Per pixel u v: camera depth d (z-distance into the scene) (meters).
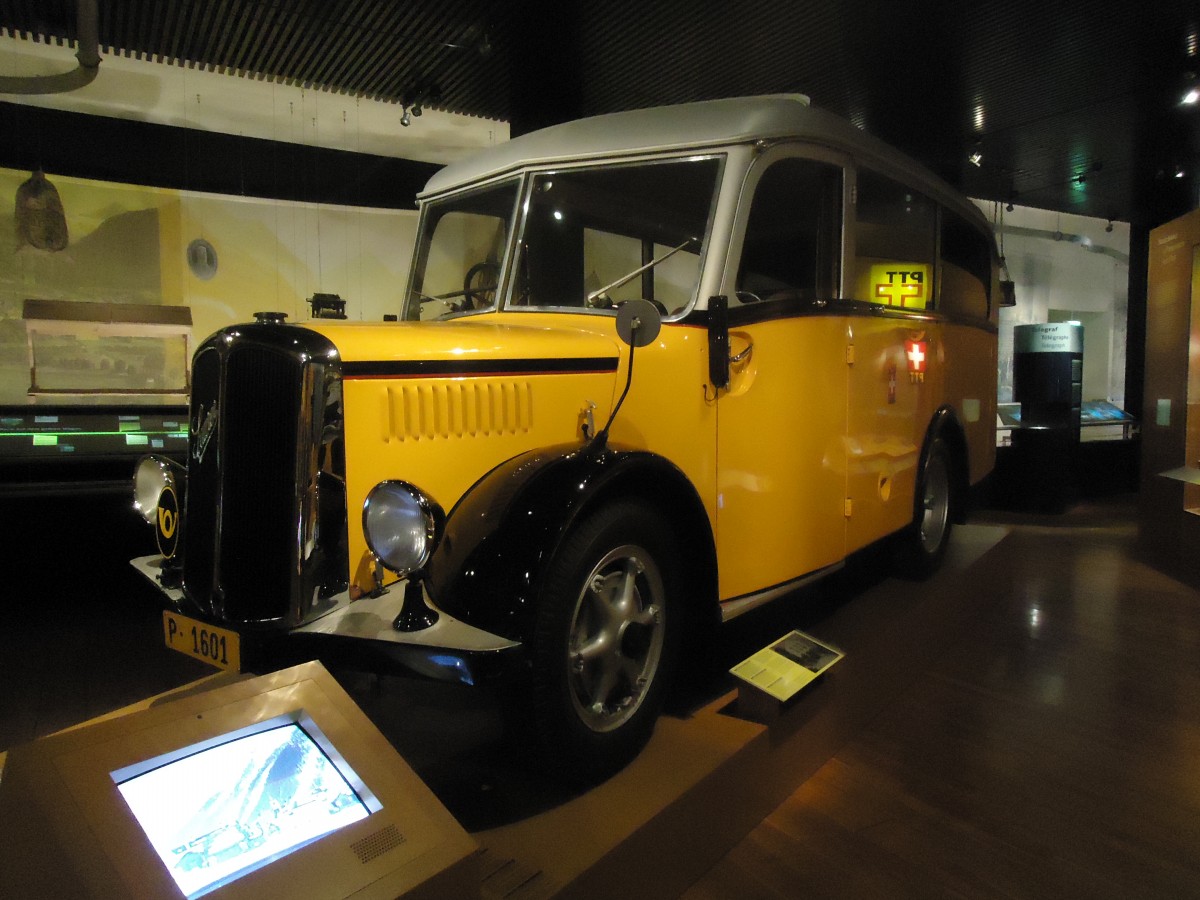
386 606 1.92
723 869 2.06
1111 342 10.35
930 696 3.19
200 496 1.99
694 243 2.59
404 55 5.28
